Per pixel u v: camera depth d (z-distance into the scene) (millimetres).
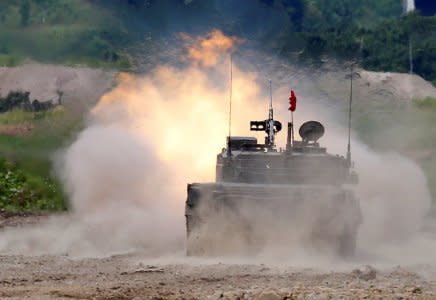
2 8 118875
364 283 48188
